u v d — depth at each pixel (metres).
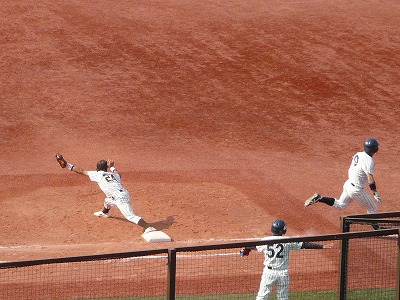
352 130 71.56
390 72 83.38
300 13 96.00
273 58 84.31
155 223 49.28
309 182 59.31
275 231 33.53
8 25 86.88
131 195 54.31
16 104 72.19
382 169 63.50
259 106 75.00
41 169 60.16
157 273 40.47
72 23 88.69
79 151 64.38
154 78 78.81
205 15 93.56
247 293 38.03
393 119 74.31
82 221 49.47
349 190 47.16
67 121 70.12
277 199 55.00
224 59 83.50
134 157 63.50
